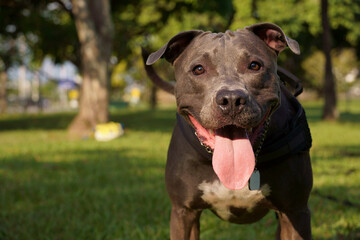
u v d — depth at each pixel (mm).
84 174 6762
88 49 13203
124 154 8867
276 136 2623
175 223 2922
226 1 17672
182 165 2777
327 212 4520
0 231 4070
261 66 2479
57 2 17000
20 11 17781
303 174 2715
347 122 16641
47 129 15859
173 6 18016
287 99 2998
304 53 24203
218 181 2707
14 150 9859
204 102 2420
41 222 4355
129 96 47344
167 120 19609
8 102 38219
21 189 5773
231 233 4066
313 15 19609
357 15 21328
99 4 13406
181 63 2695
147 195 5273
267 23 2586
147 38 20156
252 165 2340
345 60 31719
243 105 2225
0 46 21547
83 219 4527
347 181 5910
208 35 2633
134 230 4086
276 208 2766
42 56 20703
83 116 13195
